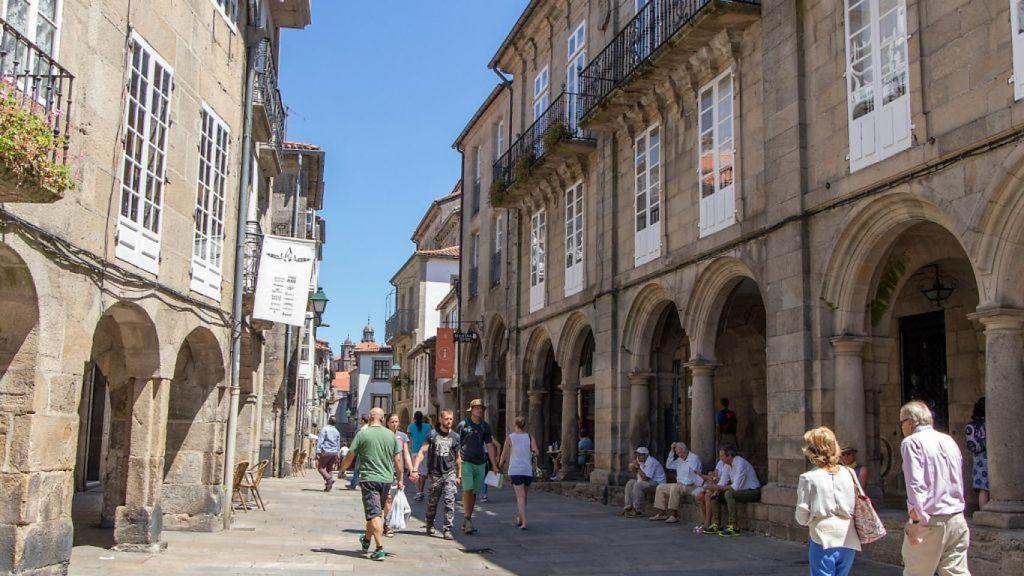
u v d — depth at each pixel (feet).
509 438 44.01
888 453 45.68
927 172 31.19
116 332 36.83
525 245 78.28
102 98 29.07
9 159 19.60
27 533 24.82
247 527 42.29
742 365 61.00
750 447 59.31
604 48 56.34
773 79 40.93
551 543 38.19
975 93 29.30
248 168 44.75
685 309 48.67
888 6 33.86
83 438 56.34
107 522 40.14
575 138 63.05
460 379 97.45
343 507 54.85
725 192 45.39
